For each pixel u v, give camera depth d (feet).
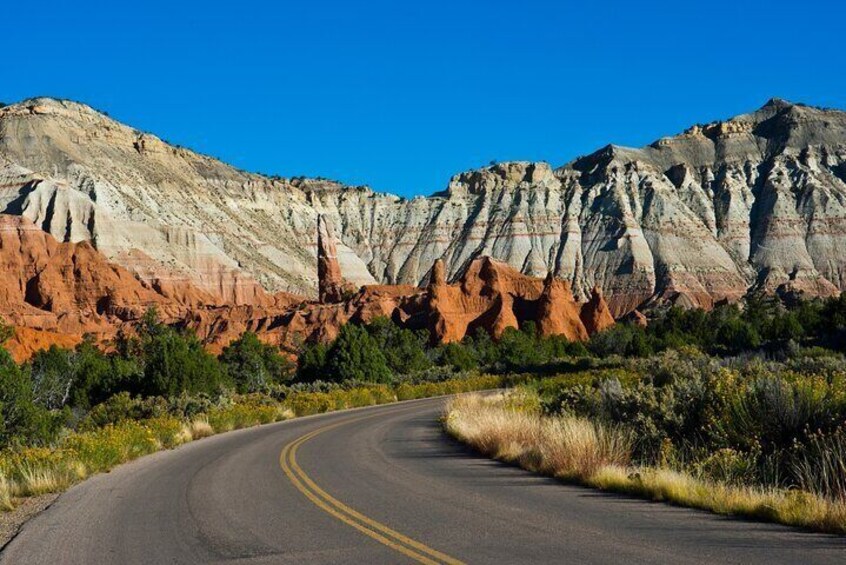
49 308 479.82
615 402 55.16
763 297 547.49
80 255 508.53
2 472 45.85
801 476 32.09
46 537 31.04
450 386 176.55
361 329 208.03
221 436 84.79
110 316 483.92
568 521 29.58
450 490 38.68
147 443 68.49
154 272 544.21
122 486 45.24
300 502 36.55
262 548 27.17
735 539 25.64
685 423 44.93
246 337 247.91
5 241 499.51
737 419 40.37
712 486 33.60
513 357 265.34
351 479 44.09
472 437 61.11
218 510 35.35
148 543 28.94
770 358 141.28
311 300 595.47
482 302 460.14
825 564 22.17
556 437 46.01
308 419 108.88
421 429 82.69
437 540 27.14
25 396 94.48
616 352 300.20
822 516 27.14
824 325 237.66
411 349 248.93
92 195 599.57
